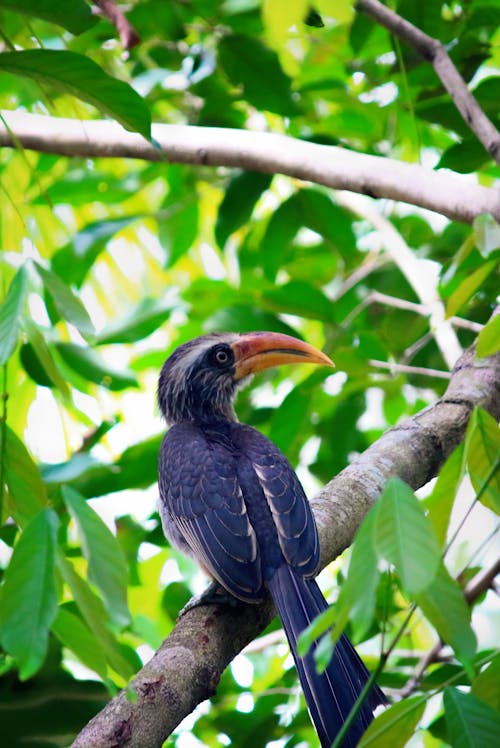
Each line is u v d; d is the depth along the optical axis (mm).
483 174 13477
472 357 9531
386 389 11359
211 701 10555
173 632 7246
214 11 10672
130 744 6023
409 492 4496
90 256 11742
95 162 14297
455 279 11062
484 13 10453
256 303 11781
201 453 8602
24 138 10156
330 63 13055
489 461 5887
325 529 8188
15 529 8727
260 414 12031
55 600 4574
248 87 10938
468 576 9570
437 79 10828
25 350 9133
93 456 9570
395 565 4305
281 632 11031
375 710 6777
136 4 10898
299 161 9602
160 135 10000
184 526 8289
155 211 13938
